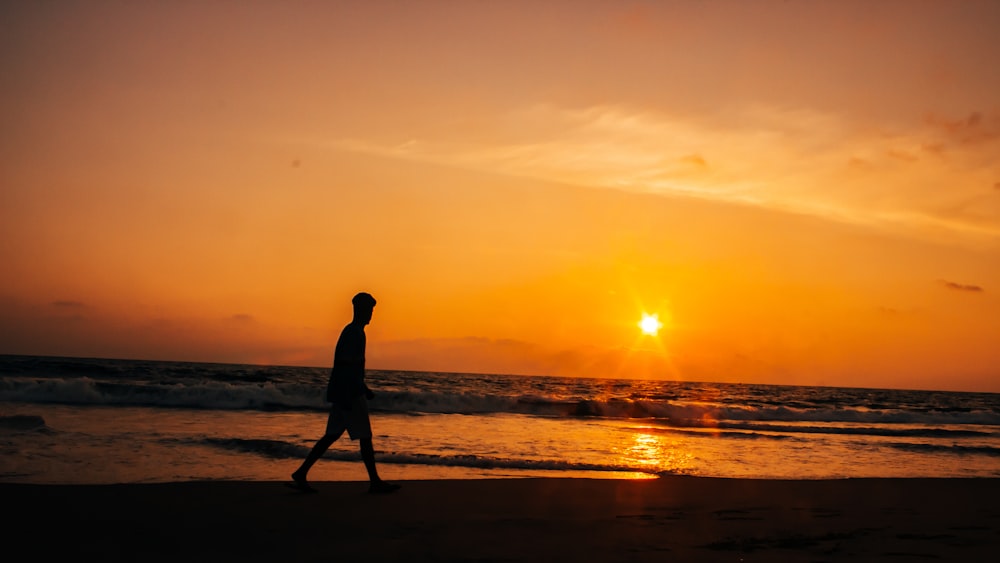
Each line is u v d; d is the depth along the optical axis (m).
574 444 14.18
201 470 8.96
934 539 5.25
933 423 28.12
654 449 13.88
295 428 14.94
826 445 16.27
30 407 17.16
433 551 4.64
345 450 11.36
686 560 4.45
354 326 7.29
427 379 69.62
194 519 5.57
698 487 8.26
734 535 5.33
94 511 5.76
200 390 21.22
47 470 8.46
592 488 7.94
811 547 4.89
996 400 79.06
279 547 4.71
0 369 38.53
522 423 19.08
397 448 12.20
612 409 25.09
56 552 4.45
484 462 10.45
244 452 10.63
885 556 4.62
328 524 5.50
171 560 4.32
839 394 76.75
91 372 39.72
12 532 4.96
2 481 7.64
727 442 16.03
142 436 12.05
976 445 17.94
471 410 24.03
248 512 5.92
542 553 4.61
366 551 4.62
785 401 49.84
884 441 17.98
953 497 7.92
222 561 4.31
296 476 7.04
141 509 5.91
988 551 4.84
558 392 50.97
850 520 6.10
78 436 11.62
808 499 7.48
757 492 7.95
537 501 6.94
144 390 20.77
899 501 7.48
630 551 4.70
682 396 52.94
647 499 7.24
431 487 7.65
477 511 6.28
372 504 6.48
